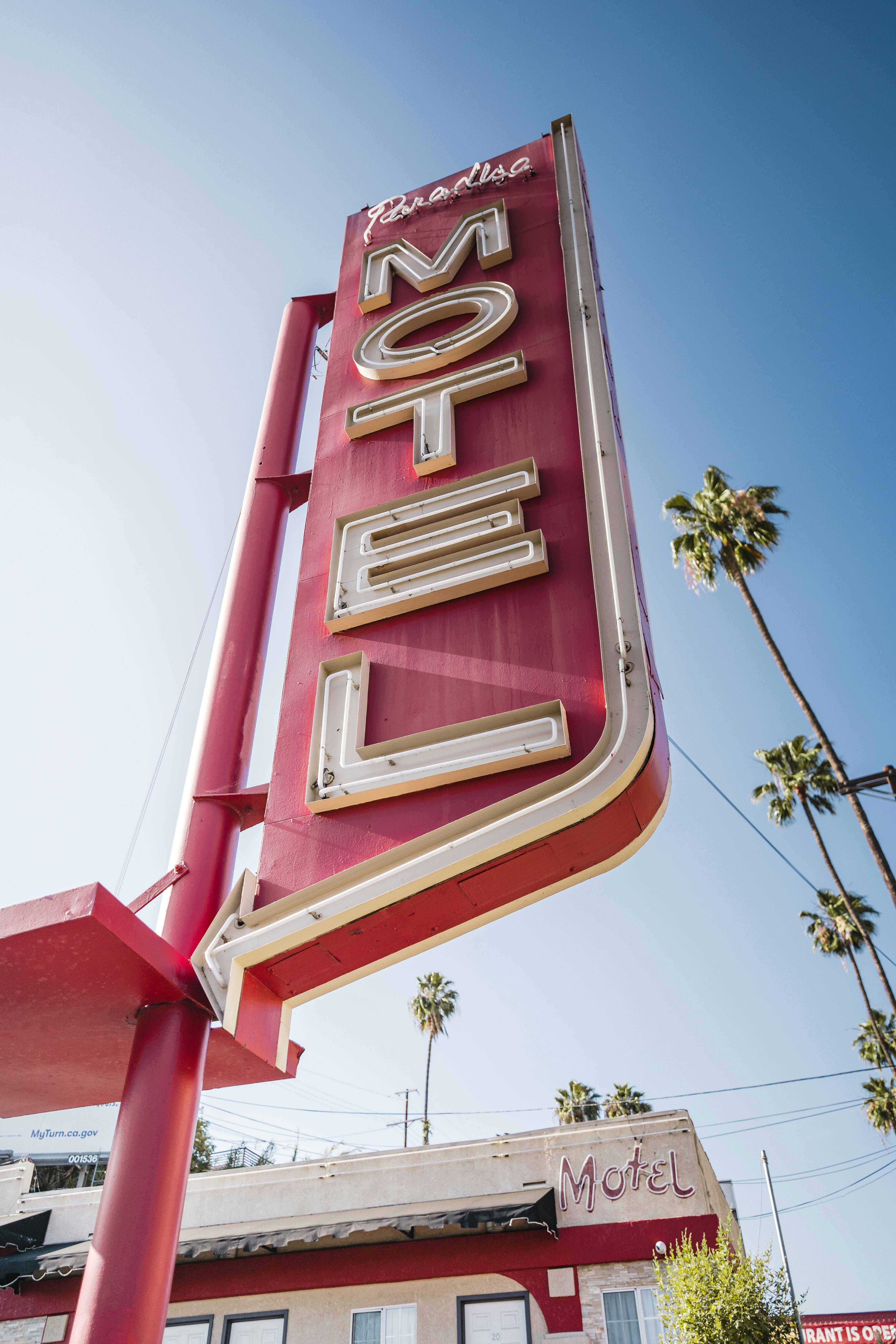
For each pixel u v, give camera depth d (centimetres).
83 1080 805
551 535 832
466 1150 1598
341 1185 1650
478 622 809
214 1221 1697
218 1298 1597
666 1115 1502
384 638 841
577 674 738
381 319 1143
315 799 754
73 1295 1672
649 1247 1399
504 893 704
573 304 988
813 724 2944
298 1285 1559
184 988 680
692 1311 1266
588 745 698
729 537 3177
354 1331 1492
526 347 1001
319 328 1287
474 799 711
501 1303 1438
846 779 2766
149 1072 662
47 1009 698
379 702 804
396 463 979
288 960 705
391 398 1028
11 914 632
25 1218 1788
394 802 741
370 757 766
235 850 828
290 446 1122
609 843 688
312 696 835
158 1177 626
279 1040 731
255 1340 1537
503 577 812
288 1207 1659
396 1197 1595
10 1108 853
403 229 1251
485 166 1227
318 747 787
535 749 698
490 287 1070
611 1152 1504
